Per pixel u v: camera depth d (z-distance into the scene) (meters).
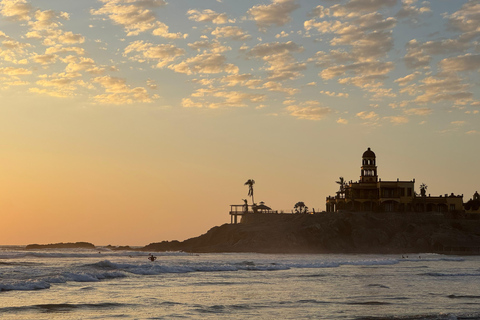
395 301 54.47
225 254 187.25
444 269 105.12
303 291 62.34
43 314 44.31
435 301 54.81
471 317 45.53
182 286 66.00
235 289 63.72
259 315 45.69
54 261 120.69
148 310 47.03
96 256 158.38
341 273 91.06
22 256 148.12
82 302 50.59
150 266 89.62
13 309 45.97
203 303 51.62
